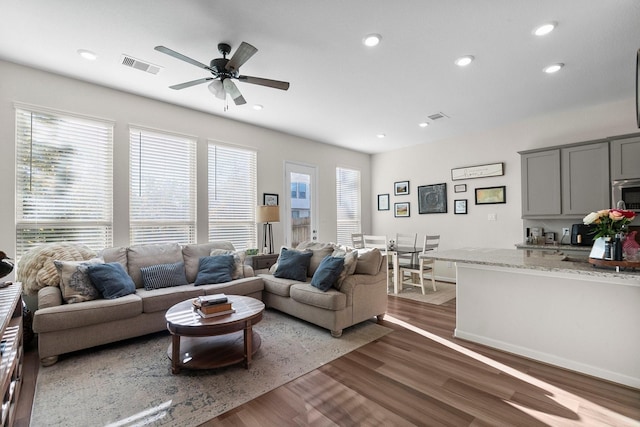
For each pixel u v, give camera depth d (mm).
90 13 2307
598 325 2297
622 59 2938
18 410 1900
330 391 2109
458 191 5605
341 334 3117
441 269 5809
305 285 3467
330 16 2338
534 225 4648
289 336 3080
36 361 2561
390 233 6723
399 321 3549
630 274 2061
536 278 2576
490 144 5191
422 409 1907
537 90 3664
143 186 3904
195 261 3850
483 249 3658
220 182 4613
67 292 2717
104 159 3619
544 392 2090
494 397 2033
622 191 3672
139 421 1806
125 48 2789
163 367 2449
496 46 2727
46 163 3260
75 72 3246
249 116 4602
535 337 2580
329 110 4352
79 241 3449
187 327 2244
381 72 3217
